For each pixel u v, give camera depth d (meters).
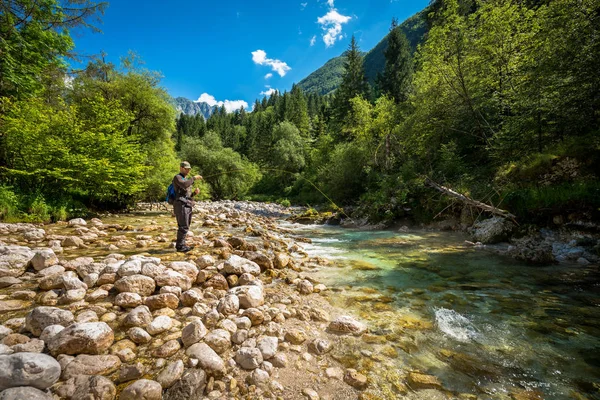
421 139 14.95
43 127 9.85
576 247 5.69
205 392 1.74
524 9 12.23
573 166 7.48
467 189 9.71
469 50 13.24
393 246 7.12
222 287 3.50
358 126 26.03
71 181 10.71
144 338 2.21
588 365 2.12
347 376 1.96
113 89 17.27
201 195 33.03
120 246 5.50
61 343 1.89
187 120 94.50
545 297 3.51
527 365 2.13
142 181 15.17
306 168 39.31
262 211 21.52
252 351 2.06
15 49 10.70
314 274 4.61
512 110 11.16
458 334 2.60
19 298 2.83
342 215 13.64
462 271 4.74
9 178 9.59
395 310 3.15
